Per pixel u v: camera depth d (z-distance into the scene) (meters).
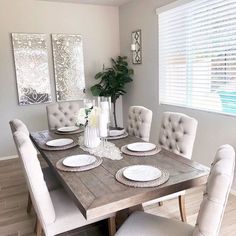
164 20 3.62
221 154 1.28
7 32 3.92
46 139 2.58
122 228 1.51
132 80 4.58
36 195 1.53
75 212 1.69
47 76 4.28
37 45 4.12
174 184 1.47
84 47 4.52
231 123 2.75
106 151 2.08
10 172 3.60
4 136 4.13
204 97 3.15
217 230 1.15
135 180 1.51
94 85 4.60
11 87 4.07
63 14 4.26
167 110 3.78
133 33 4.34
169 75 3.69
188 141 2.13
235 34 2.62
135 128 2.84
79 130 2.88
